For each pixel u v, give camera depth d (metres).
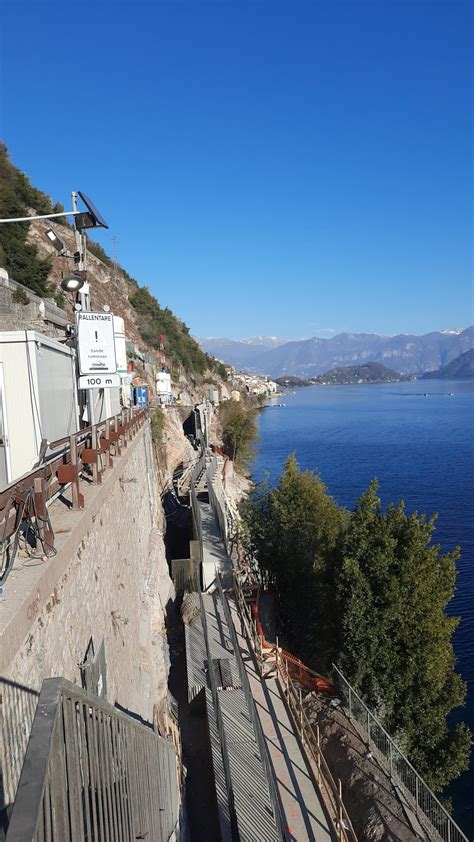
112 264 96.25
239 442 80.25
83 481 11.92
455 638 34.06
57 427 12.89
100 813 4.03
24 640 5.46
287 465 32.72
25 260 48.47
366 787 15.05
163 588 24.05
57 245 15.74
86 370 14.62
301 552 26.81
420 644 19.66
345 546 21.36
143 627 16.53
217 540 30.14
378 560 20.06
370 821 14.05
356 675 19.62
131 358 64.75
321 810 13.95
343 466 88.00
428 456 96.00
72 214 15.12
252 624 23.06
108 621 10.62
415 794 15.71
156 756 7.45
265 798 14.23
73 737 3.49
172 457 47.19
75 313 15.87
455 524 55.41
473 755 25.22
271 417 182.00
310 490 30.52
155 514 29.34
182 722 18.91
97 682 8.84
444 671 20.20
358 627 19.81
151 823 6.57
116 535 12.92
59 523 8.35
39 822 2.58
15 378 11.05
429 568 20.12
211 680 18.72
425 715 19.45
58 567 6.98
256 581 27.64
